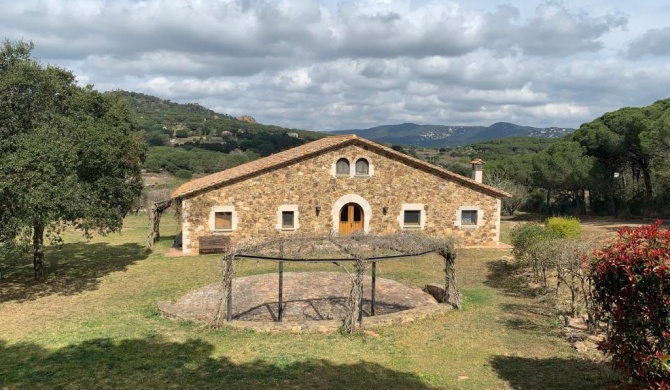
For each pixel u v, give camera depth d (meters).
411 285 16.45
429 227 24.25
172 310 12.49
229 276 11.69
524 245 17.88
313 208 23.06
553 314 12.37
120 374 8.59
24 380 8.37
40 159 13.21
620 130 34.09
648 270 6.03
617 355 6.69
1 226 13.02
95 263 19.98
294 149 27.33
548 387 7.98
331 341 10.46
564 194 43.66
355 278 11.50
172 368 8.85
